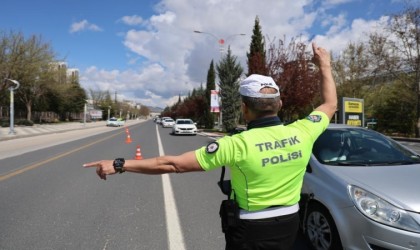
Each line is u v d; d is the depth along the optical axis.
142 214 6.22
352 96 36.78
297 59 23.33
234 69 38.59
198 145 21.34
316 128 2.25
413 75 28.77
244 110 2.29
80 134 34.09
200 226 5.54
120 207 6.70
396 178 4.03
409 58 27.86
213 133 35.72
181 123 34.59
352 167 4.46
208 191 8.12
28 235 5.14
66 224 5.65
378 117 33.59
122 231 5.31
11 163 12.75
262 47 30.91
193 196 7.62
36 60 49.53
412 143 23.52
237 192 2.17
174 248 4.64
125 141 24.53
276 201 2.11
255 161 2.07
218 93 39.97
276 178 2.11
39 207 6.68
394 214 3.49
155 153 16.69
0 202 7.04
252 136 2.11
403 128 31.05
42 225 5.60
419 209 3.47
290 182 2.16
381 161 4.73
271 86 2.21
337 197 4.00
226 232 2.24
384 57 29.30
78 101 91.25
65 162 13.07
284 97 22.94
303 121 2.29
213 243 4.82
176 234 5.17
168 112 148.62
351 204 3.80
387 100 32.56
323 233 4.26
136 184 8.91
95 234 5.18
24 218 5.97
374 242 3.55
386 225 3.48
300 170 2.19
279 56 24.23
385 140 5.35
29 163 12.74
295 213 2.20
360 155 4.91
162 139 27.06
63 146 20.16
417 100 28.22
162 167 2.16
